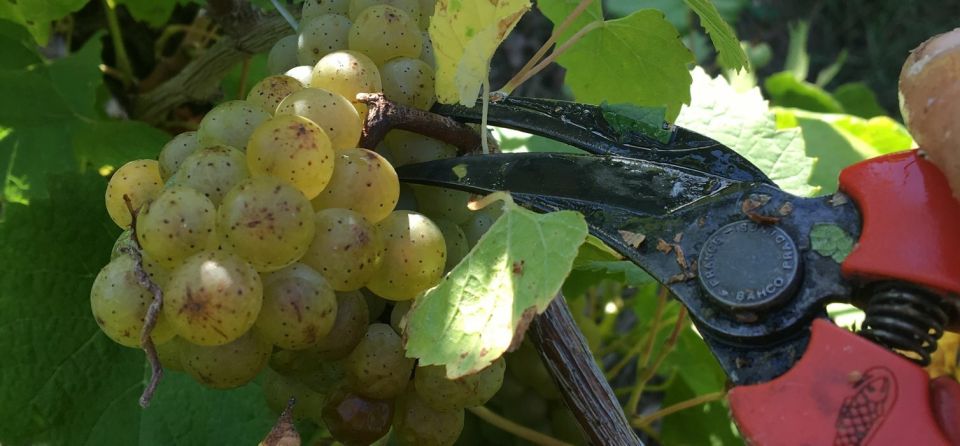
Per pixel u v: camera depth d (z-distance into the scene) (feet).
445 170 0.89
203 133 0.84
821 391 0.76
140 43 1.53
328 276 0.80
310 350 0.84
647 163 0.89
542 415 1.26
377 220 0.83
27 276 1.07
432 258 0.84
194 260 0.75
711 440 1.53
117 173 0.86
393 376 0.85
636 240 0.85
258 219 0.75
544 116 0.97
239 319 0.75
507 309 0.78
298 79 0.93
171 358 0.85
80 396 1.07
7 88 1.29
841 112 2.03
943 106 0.77
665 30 1.14
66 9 1.28
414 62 0.93
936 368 0.97
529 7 0.88
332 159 0.80
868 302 0.80
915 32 3.12
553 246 0.79
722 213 0.84
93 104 1.33
